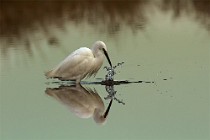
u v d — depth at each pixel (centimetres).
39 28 2678
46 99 1381
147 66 1759
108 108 1295
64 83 1548
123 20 2859
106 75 1551
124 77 1603
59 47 2175
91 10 3127
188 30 2531
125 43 2223
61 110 1290
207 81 1545
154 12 3073
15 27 2705
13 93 1448
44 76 1639
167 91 1436
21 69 1753
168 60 1862
